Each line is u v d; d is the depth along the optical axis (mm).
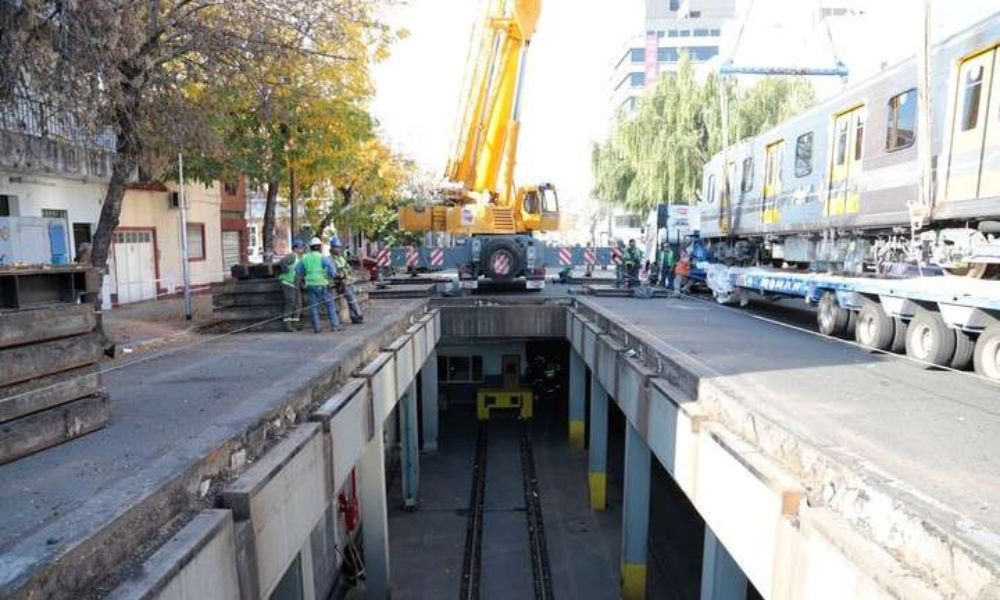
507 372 21656
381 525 10742
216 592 4336
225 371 8727
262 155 16328
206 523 4371
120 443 5496
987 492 4148
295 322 12664
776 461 5301
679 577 12656
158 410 6645
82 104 9547
